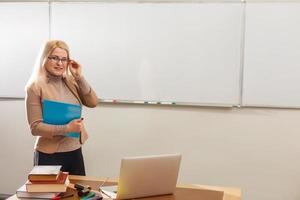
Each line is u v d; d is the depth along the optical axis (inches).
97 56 126.0
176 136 125.1
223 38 119.1
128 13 123.3
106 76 126.3
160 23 122.0
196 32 120.3
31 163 133.3
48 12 127.0
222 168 123.6
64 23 126.5
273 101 118.6
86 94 93.3
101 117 128.4
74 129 79.6
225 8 118.3
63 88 87.4
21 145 133.5
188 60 121.6
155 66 123.5
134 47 124.0
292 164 120.1
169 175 66.9
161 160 65.2
